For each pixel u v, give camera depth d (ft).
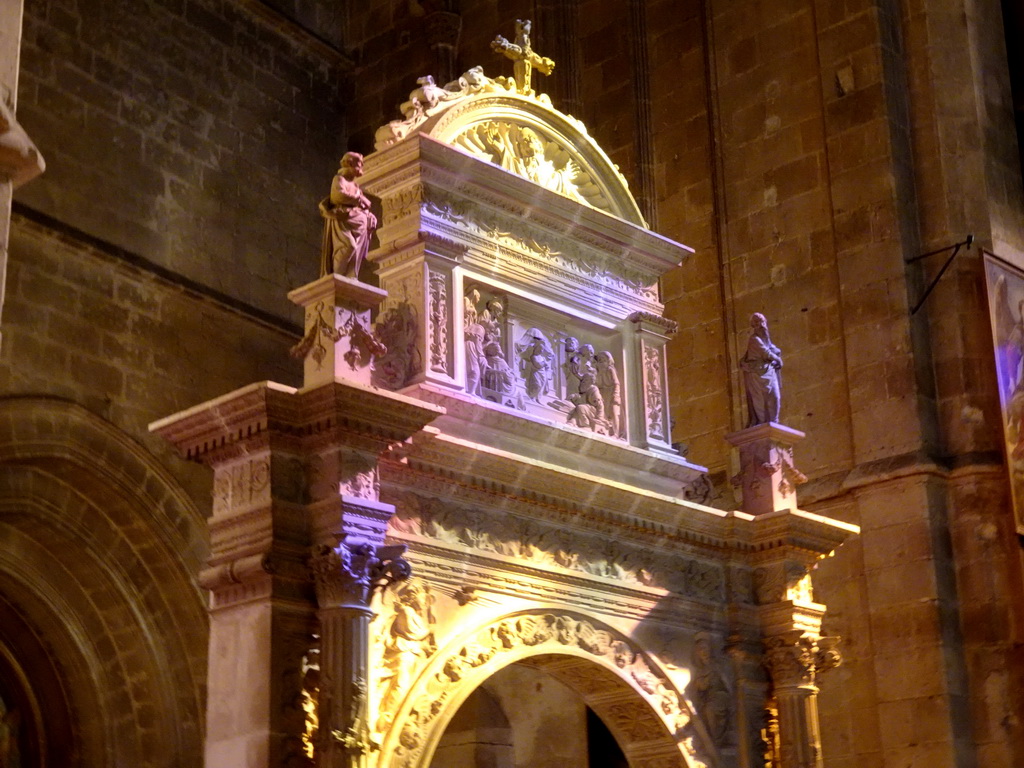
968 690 52.29
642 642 38.09
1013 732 51.21
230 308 66.74
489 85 41.50
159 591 61.87
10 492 57.93
